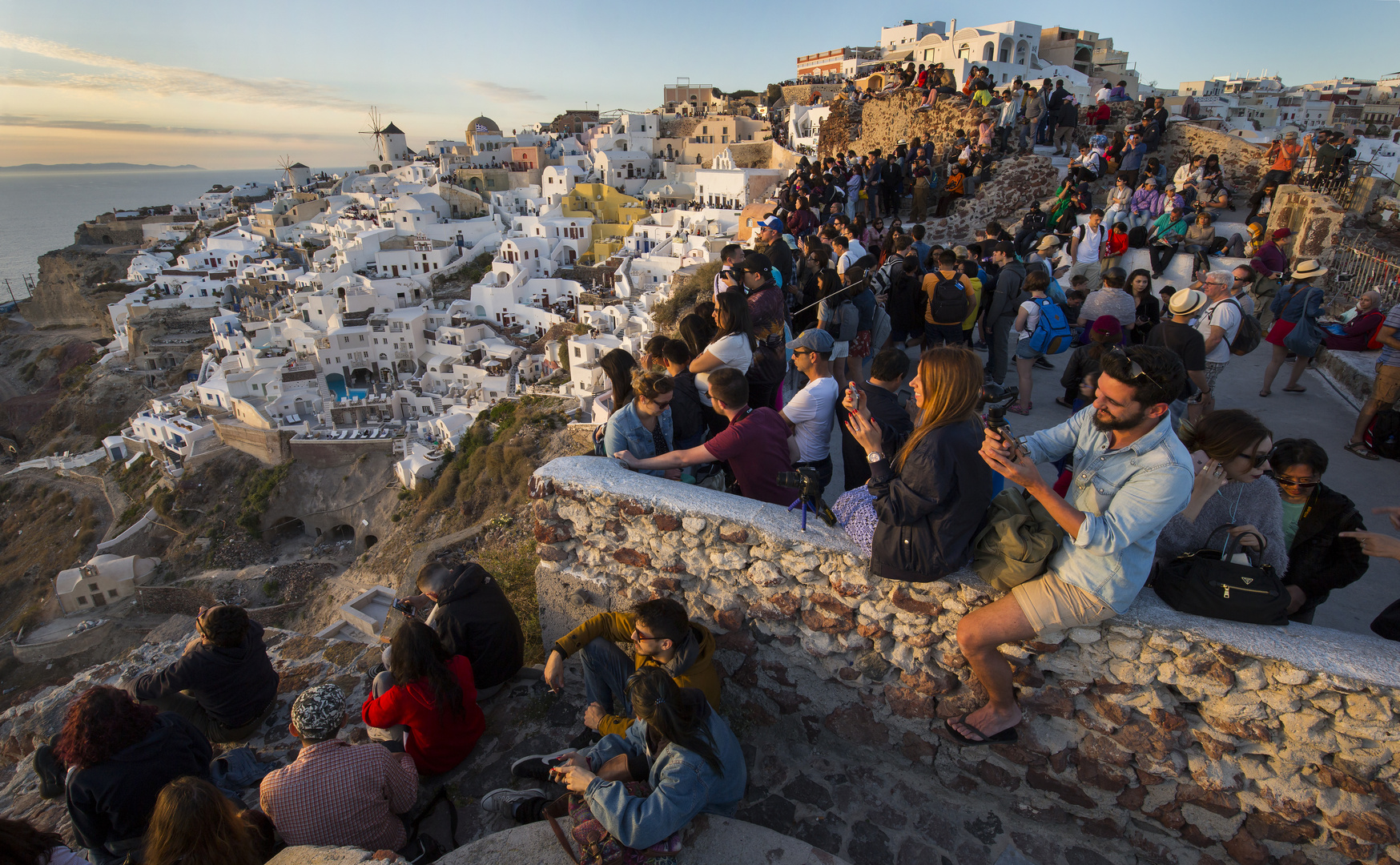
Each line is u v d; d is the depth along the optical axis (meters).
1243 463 3.18
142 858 3.89
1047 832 3.61
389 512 41.75
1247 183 18.72
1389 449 6.59
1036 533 3.12
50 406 71.94
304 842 3.56
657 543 4.25
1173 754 3.27
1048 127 20.12
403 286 68.12
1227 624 3.06
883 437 4.20
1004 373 8.23
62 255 96.12
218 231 105.19
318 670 5.93
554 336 55.31
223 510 45.47
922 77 25.42
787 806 3.83
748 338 5.47
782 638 4.07
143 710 3.99
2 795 5.08
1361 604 4.68
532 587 6.75
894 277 8.83
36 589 47.06
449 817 3.99
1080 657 3.35
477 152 97.94
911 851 3.55
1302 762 3.01
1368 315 8.61
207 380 58.38
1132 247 12.68
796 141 66.56
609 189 76.56
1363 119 55.19
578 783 3.21
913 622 3.66
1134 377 2.71
